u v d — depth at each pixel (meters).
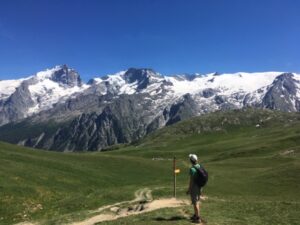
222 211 40.06
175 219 35.47
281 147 160.75
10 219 55.56
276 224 35.31
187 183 84.38
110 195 67.62
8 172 74.94
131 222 36.44
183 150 190.62
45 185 73.25
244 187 83.00
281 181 86.88
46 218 55.78
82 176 86.62
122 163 111.88
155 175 101.81
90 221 46.28
